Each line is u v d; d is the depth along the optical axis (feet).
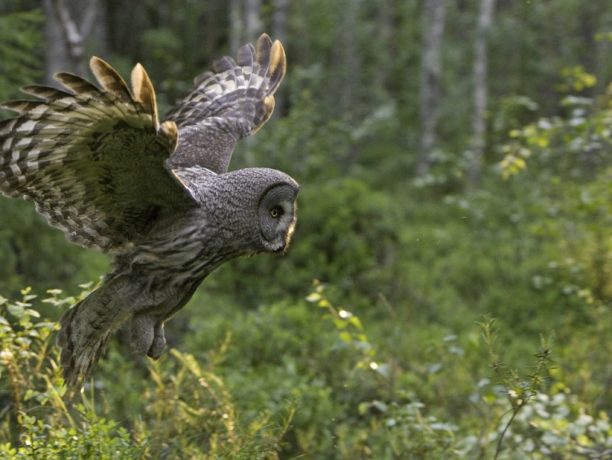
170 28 103.81
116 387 36.17
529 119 99.19
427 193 85.40
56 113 23.07
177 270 26.50
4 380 31.86
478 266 63.52
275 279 60.54
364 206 64.90
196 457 28.02
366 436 34.37
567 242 52.65
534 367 28.19
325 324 49.19
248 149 72.33
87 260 45.88
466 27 108.17
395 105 105.29
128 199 25.55
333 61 101.55
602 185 49.29
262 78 31.55
